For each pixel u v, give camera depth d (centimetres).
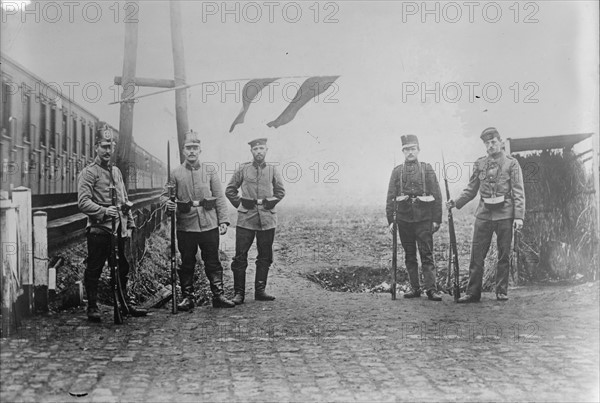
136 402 489
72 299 732
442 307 756
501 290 785
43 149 725
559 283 818
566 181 810
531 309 742
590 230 815
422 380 536
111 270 686
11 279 656
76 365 562
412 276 793
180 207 752
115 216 695
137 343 624
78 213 730
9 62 689
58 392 503
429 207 789
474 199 793
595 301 760
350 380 536
